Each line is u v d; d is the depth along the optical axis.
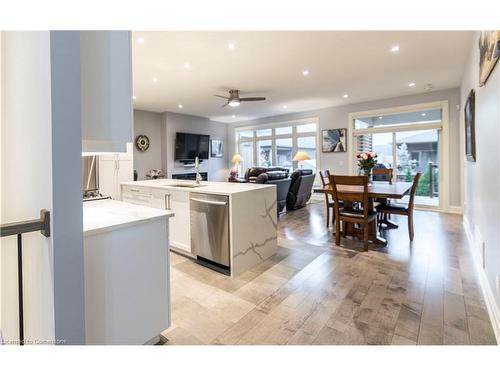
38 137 1.08
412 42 3.45
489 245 2.13
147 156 7.82
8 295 1.31
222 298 2.22
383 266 2.82
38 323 1.17
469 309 2.00
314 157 7.82
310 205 6.70
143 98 6.28
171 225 3.21
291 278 2.58
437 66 4.30
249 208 2.80
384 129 6.47
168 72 4.48
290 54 3.79
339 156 7.17
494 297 1.89
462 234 3.95
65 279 1.04
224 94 5.93
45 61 1.00
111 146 1.36
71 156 1.03
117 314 1.41
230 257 2.61
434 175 6.06
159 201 3.35
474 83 3.16
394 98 6.23
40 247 1.12
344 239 3.80
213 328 1.82
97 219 1.49
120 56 1.35
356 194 3.27
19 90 1.18
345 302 2.13
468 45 3.53
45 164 1.04
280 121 8.42
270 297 2.23
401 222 4.76
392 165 6.52
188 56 3.84
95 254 1.31
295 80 4.97
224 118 9.08
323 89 5.56
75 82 1.03
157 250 1.61
